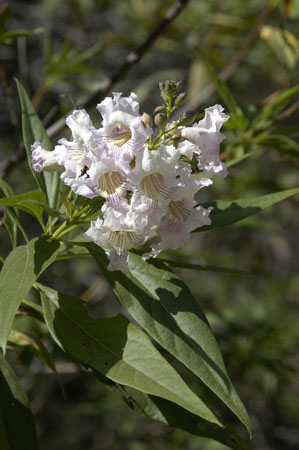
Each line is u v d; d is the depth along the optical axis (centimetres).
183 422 65
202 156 58
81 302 62
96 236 58
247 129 86
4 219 68
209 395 65
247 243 169
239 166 128
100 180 57
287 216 153
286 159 101
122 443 155
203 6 138
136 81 178
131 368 57
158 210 57
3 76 89
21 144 88
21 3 173
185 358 58
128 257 62
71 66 106
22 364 84
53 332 60
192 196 58
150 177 57
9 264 57
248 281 166
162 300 60
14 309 54
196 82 118
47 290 62
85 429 158
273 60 150
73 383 151
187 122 58
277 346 105
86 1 159
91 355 58
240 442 65
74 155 58
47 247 59
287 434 159
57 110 94
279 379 109
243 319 121
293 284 150
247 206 66
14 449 64
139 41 138
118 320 60
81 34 169
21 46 97
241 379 114
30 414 66
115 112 56
